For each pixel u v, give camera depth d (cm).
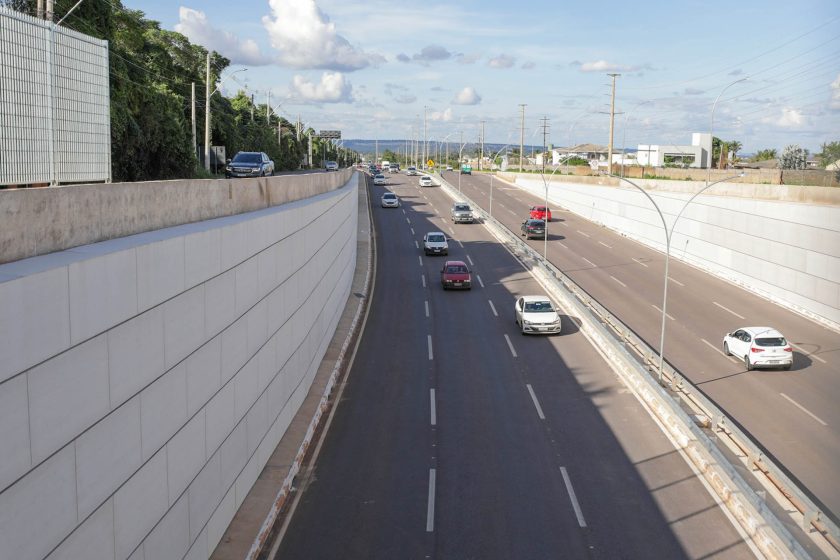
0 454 679
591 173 9988
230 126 6056
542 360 2853
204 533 1255
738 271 4416
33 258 837
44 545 752
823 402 2430
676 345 3144
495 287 4331
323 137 18888
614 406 2325
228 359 1382
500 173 12750
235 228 1414
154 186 1198
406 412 2264
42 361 748
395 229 6600
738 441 1941
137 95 2903
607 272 4800
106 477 887
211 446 1286
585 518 1596
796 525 1509
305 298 2206
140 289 980
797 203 3912
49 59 1011
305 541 1472
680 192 5659
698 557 1436
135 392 966
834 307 3438
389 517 1588
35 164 984
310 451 1942
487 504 1658
